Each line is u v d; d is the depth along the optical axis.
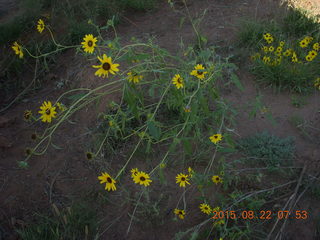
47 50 4.56
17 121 3.71
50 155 3.24
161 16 5.19
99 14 5.19
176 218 2.48
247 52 4.14
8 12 5.76
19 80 4.29
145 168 3.01
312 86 3.75
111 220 2.69
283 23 4.61
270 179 2.83
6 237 2.60
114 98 3.56
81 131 3.41
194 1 5.46
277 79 3.76
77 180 3.00
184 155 2.98
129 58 2.56
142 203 2.66
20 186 2.98
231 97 3.65
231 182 2.81
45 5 5.54
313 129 3.26
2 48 4.73
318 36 4.22
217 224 2.45
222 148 2.66
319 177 2.76
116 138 3.11
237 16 4.92
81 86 3.94
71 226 2.59
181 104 2.84
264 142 3.04
